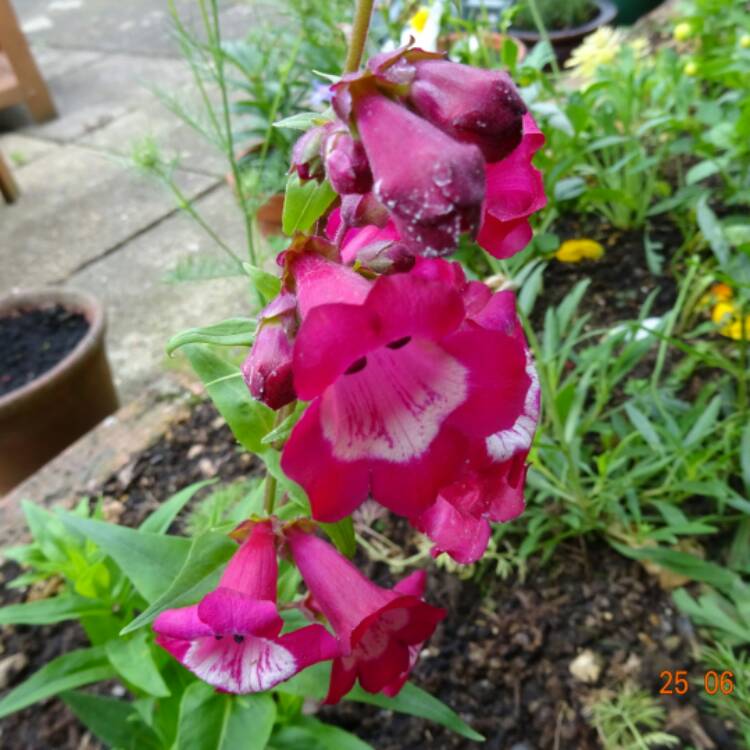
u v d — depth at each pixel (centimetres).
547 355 31
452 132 12
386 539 32
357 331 11
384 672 18
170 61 91
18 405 40
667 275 42
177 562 22
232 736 21
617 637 28
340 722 27
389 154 11
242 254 60
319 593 18
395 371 13
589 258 44
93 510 34
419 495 13
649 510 31
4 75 81
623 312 40
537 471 31
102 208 68
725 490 28
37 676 24
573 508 30
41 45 99
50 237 65
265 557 18
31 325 48
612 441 34
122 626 25
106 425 38
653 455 30
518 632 29
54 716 28
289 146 46
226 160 71
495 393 13
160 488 35
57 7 111
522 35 69
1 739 28
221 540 18
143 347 54
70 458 36
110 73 90
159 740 25
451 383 13
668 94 44
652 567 30
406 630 18
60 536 25
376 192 11
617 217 45
